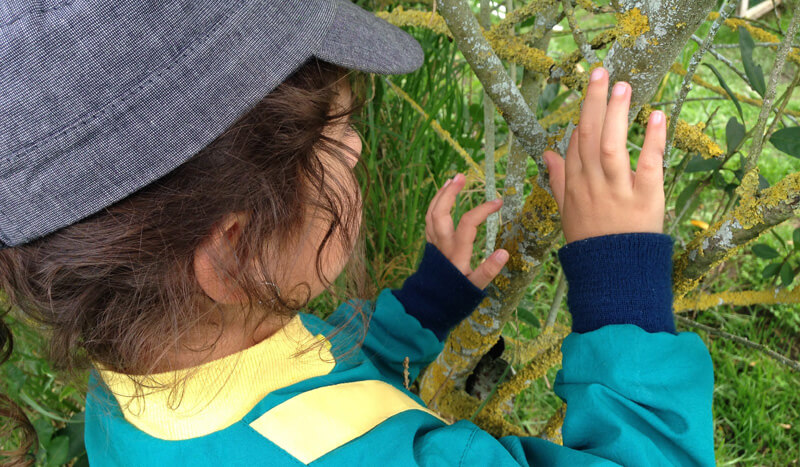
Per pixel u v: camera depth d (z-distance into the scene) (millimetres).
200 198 323
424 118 919
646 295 398
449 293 577
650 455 377
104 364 384
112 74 300
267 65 316
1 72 300
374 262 943
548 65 554
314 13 335
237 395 378
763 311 1136
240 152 323
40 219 320
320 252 376
